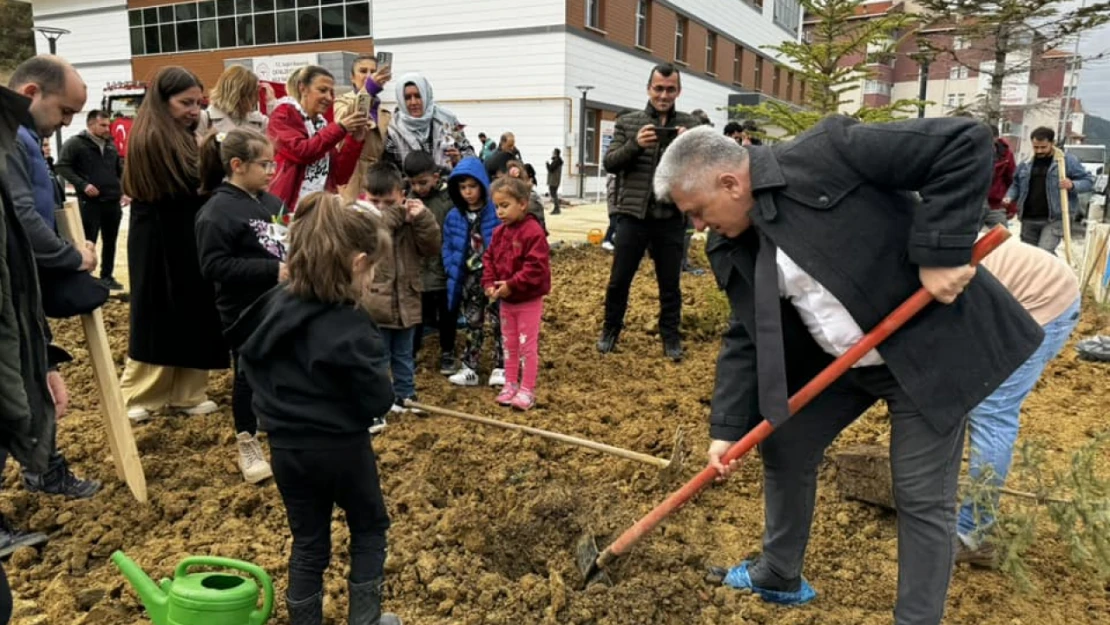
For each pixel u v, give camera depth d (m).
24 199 2.99
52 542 3.18
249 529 3.29
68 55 29.81
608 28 22.62
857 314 2.33
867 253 2.29
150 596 2.48
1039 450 3.15
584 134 21.48
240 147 3.55
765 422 2.55
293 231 2.41
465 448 4.10
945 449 2.41
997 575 3.13
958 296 2.32
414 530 3.30
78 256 3.15
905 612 2.49
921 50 14.73
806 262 2.29
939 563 2.44
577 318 6.93
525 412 4.75
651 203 5.47
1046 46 14.58
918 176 2.17
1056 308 2.94
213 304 4.05
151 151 3.73
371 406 2.46
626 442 4.31
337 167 4.86
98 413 4.46
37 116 3.17
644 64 24.77
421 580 3.00
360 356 2.38
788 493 2.78
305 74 4.63
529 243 4.60
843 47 5.08
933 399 2.33
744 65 32.31
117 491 3.56
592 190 23.12
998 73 13.98
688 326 6.58
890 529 3.46
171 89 3.79
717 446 2.73
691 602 2.93
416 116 5.84
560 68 20.84
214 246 3.52
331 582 2.91
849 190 2.27
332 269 2.36
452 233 5.17
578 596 2.91
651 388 5.20
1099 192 16.23
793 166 2.30
